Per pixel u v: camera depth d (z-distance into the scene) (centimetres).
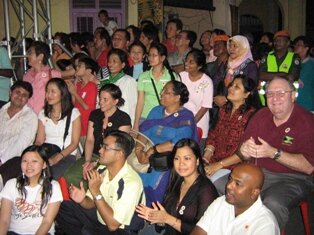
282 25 1461
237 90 408
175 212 332
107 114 446
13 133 460
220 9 1198
